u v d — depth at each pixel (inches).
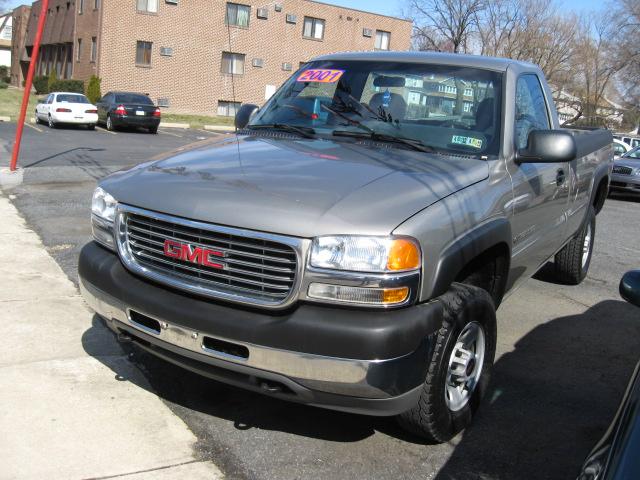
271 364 111.7
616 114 2004.2
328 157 139.3
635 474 68.0
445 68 169.0
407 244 111.3
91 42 1285.7
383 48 1563.7
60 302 203.3
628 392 85.0
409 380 112.6
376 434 138.0
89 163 539.5
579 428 145.3
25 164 507.2
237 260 115.3
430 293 116.6
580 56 1760.6
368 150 147.3
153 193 126.4
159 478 118.6
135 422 137.0
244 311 115.0
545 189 172.4
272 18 1391.5
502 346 191.9
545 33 1716.3
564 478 125.6
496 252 146.3
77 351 169.2
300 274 110.3
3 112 1124.5
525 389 163.6
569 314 224.1
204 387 154.9
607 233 392.5
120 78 1259.8
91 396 146.6
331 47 1483.8
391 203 116.4
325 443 133.6
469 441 137.4
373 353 108.0
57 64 1555.1
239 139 160.7
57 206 345.7
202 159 141.2
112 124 976.9
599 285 263.9
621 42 1716.3
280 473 122.6
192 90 1337.4
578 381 170.1
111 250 135.9
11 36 2206.0
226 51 1357.0
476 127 155.7
